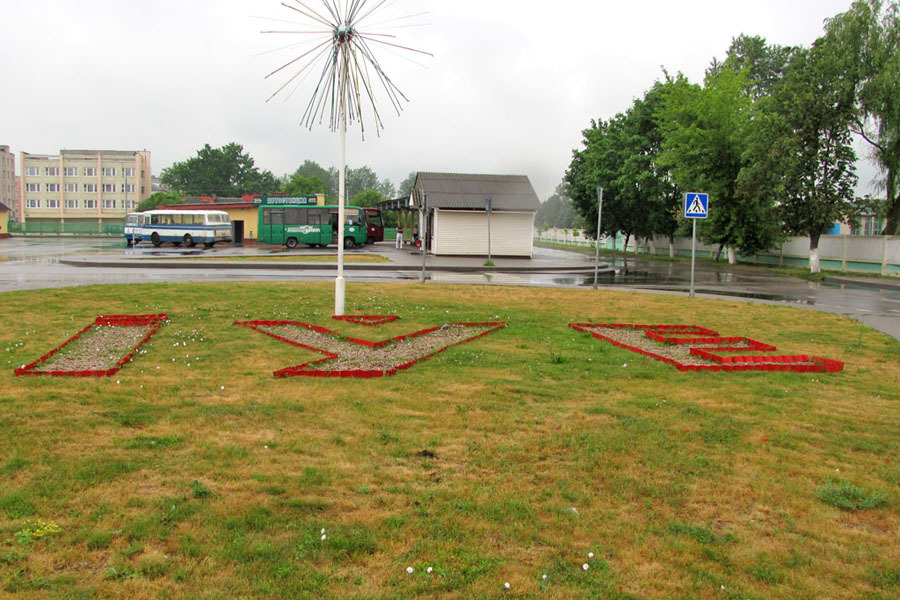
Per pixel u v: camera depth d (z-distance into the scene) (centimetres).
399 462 489
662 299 1675
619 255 5125
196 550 351
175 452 497
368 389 697
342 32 1094
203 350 894
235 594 314
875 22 2908
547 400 673
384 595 316
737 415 630
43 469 453
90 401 625
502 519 399
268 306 1345
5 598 303
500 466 486
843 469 496
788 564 359
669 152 4000
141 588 316
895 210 3123
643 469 486
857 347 1035
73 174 9994
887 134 2941
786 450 535
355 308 1351
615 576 341
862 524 409
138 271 2450
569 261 3738
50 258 3219
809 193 2981
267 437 538
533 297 1656
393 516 398
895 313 1577
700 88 3912
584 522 399
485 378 761
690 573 347
